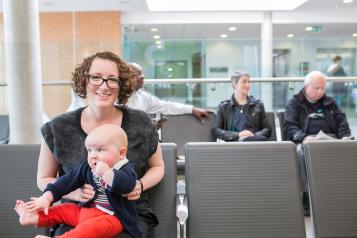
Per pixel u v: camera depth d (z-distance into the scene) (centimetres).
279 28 966
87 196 145
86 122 163
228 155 181
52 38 820
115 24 842
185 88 436
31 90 268
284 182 179
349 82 435
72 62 574
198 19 873
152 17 868
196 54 579
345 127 337
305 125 337
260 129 342
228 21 874
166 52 580
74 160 157
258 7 820
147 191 174
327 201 177
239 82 340
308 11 870
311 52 611
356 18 870
